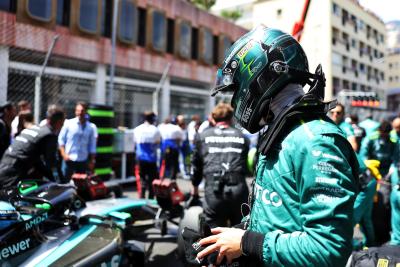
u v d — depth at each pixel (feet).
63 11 35.09
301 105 3.59
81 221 9.62
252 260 3.56
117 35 40.68
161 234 13.71
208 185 10.85
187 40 51.11
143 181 22.16
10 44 29.55
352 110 49.93
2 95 28.48
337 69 74.59
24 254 7.32
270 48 3.91
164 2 47.44
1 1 29.19
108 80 39.75
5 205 7.06
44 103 31.89
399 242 11.14
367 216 13.30
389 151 18.08
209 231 4.09
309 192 3.28
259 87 3.94
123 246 9.36
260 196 3.80
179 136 29.14
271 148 3.69
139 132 21.85
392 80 102.53
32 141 12.66
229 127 11.37
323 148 3.32
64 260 7.50
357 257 5.24
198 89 53.16
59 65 34.42
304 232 3.26
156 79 46.83
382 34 82.07
